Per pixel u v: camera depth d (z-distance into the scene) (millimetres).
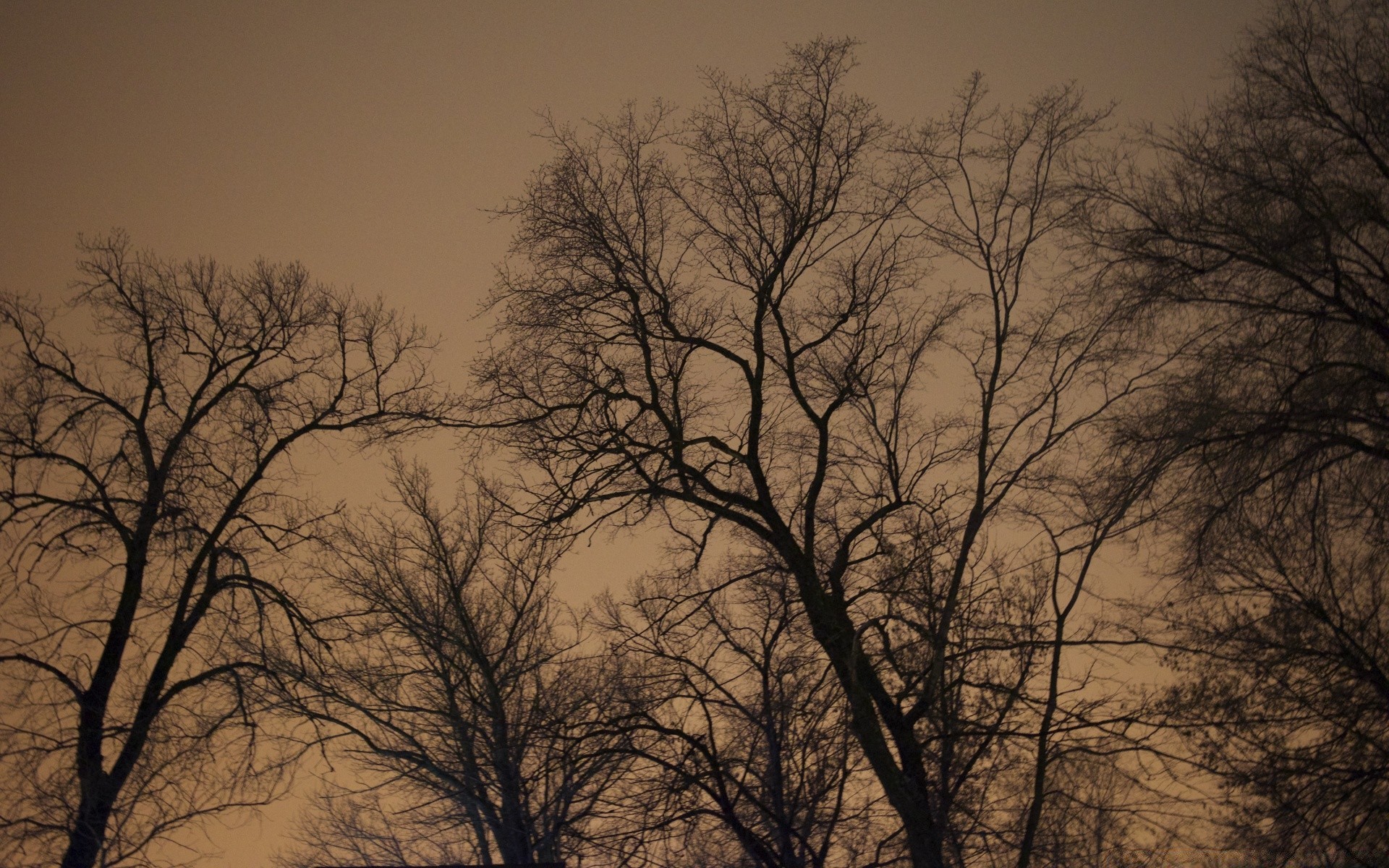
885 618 13711
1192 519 15477
